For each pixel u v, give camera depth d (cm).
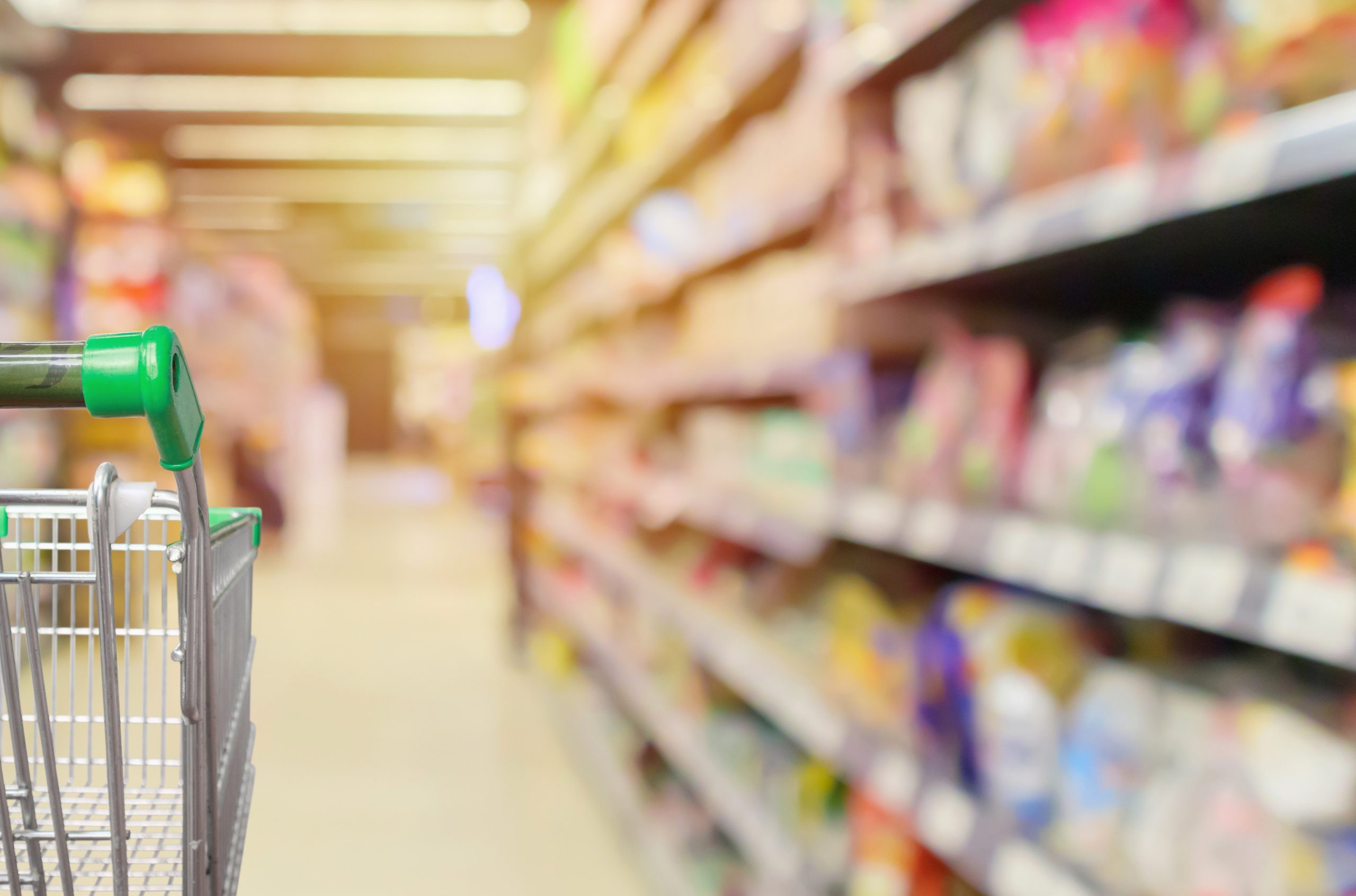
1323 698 102
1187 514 105
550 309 559
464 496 1503
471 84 596
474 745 386
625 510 364
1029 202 128
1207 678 114
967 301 178
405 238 1149
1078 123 119
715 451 269
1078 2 123
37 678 70
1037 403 141
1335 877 91
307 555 880
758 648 214
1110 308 172
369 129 695
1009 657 134
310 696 445
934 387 158
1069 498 121
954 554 137
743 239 235
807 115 196
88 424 461
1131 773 115
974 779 141
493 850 292
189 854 71
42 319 421
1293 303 98
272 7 499
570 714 394
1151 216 100
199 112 658
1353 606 79
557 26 490
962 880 168
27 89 451
